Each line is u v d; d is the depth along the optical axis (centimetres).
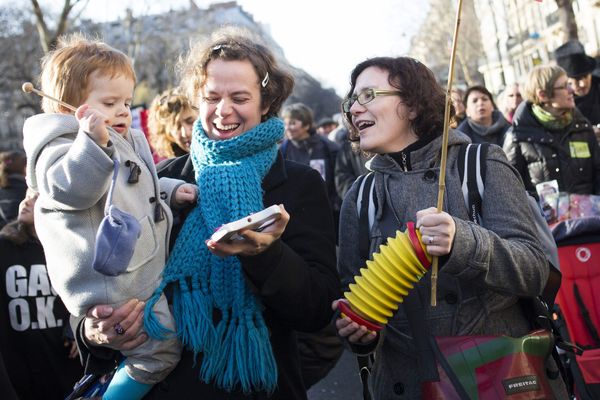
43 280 429
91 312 273
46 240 278
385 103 310
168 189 305
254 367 281
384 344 307
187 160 329
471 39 3775
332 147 1015
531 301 297
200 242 292
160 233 289
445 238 267
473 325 289
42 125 278
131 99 305
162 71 4019
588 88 786
